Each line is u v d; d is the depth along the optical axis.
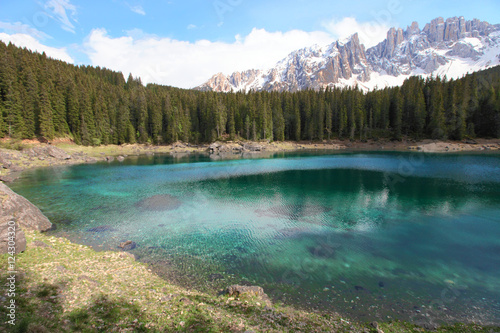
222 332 8.98
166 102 120.81
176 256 17.20
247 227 22.69
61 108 91.19
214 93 139.75
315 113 123.50
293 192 35.81
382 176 46.62
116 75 166.75
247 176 48.53
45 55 115.19
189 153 100.12
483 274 14.70
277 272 15.14
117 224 23.34
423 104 101.81
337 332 9.68
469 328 10.29
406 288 13.33
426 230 21.73
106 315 9.52
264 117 117.81
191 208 28.44
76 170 55.56
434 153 80.19
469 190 34.91
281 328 9.65
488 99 94.88
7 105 74.75
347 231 21.69
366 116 124.19
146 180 44.66
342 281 14.05
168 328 9.08
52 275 11.97
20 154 65.69
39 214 21.81
